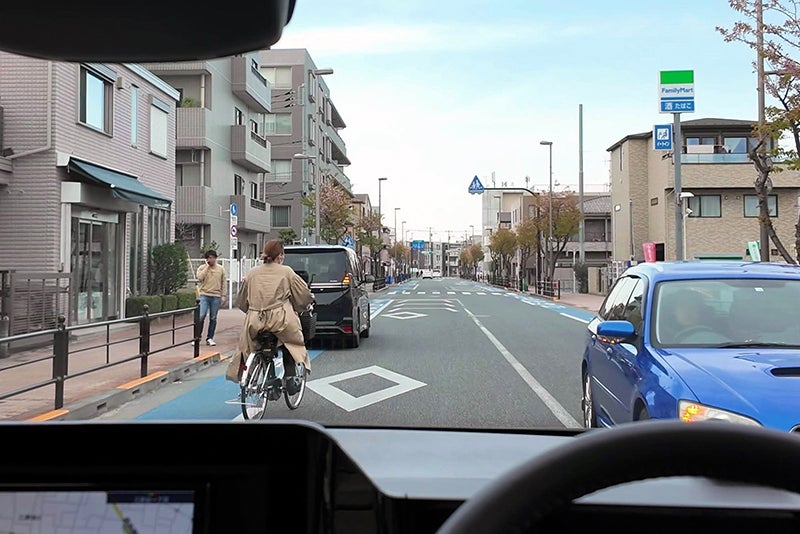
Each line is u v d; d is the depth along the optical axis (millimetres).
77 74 15328
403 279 103500
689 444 1106
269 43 1737
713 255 37469
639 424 1146
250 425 1772
